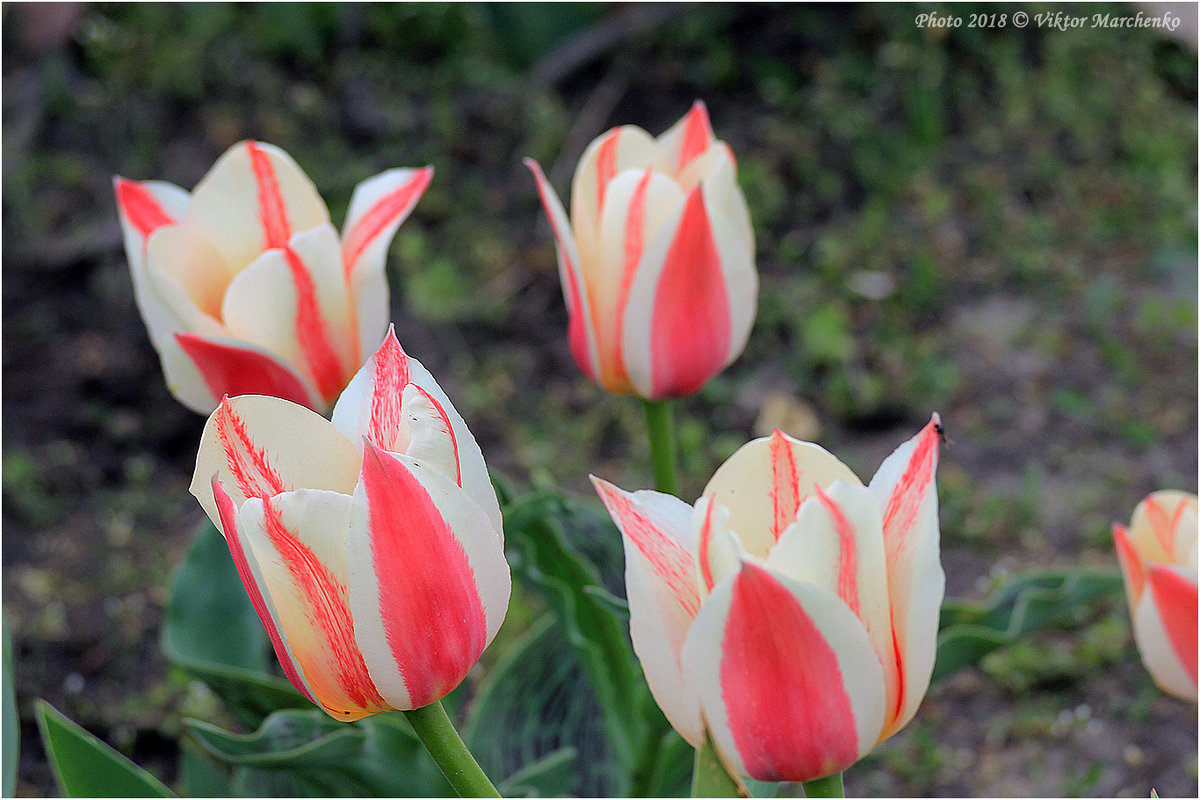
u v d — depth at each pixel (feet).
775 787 2.18
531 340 5.81
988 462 5.01
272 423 1.91
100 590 4.50
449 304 5.89
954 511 4.73
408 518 1.88
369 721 2.39
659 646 1.90
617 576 2.91
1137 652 4.14
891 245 6.17
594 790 3.18
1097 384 5.37
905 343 5.60
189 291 2.35
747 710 1.88
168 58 7.04
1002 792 3.67
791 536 1.87
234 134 6.68
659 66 7.05
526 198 6.47
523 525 2.49
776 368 5.56
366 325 2.34
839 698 1.88
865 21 7.25
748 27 7.21
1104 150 6.81
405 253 6.10
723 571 1.87
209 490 1.90
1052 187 6.55
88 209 6.22
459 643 1.92
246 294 2.28
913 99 6.87
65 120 6.66
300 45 7.24
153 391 5.39
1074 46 7.39
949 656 2.64
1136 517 2.45
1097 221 6.32
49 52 6.75
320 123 6.80
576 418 5.40
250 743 2.39
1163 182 6.50
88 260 5.92
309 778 2.47
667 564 1.90
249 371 2.29
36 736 3.93
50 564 4.62
